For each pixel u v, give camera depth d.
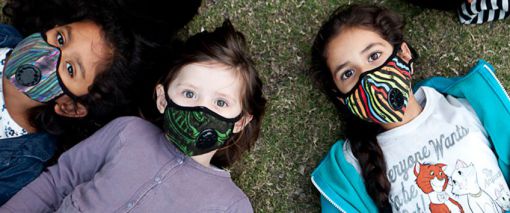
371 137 1.74
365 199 1.74
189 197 1.55
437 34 1.85
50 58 1.49
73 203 1.54
